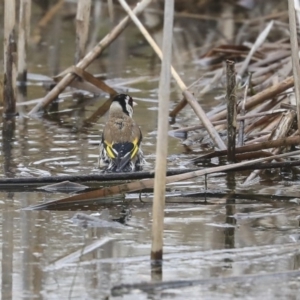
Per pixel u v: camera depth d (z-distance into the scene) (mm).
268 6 26625
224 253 9297
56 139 15047
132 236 9961
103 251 9391
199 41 23844
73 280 8547
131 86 19453
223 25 25234
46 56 21953
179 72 20484
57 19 26031
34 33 24328
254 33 24000
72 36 24266
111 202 11430
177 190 11922
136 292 8250
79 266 8945
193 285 8438
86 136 15344
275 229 10242
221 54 21234
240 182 12445
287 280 8578
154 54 22797
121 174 12148
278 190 12023
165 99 8844
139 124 16031
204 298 8109
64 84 17328
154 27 25234
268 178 12656
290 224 10453
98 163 13289
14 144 14602
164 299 8086
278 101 15156
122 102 15055
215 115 15211
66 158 13695
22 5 18984
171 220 10617
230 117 12812
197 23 25984
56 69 20609
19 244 9602
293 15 11211
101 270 8828
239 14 26625
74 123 16375
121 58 22266
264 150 13219
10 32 16219
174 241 9758
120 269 8867
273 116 14586
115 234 10039
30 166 13125
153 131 15539
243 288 8367
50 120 16625
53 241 9719
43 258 9164
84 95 18672
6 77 16578
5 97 16688
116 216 10797
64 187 12008
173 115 16609
